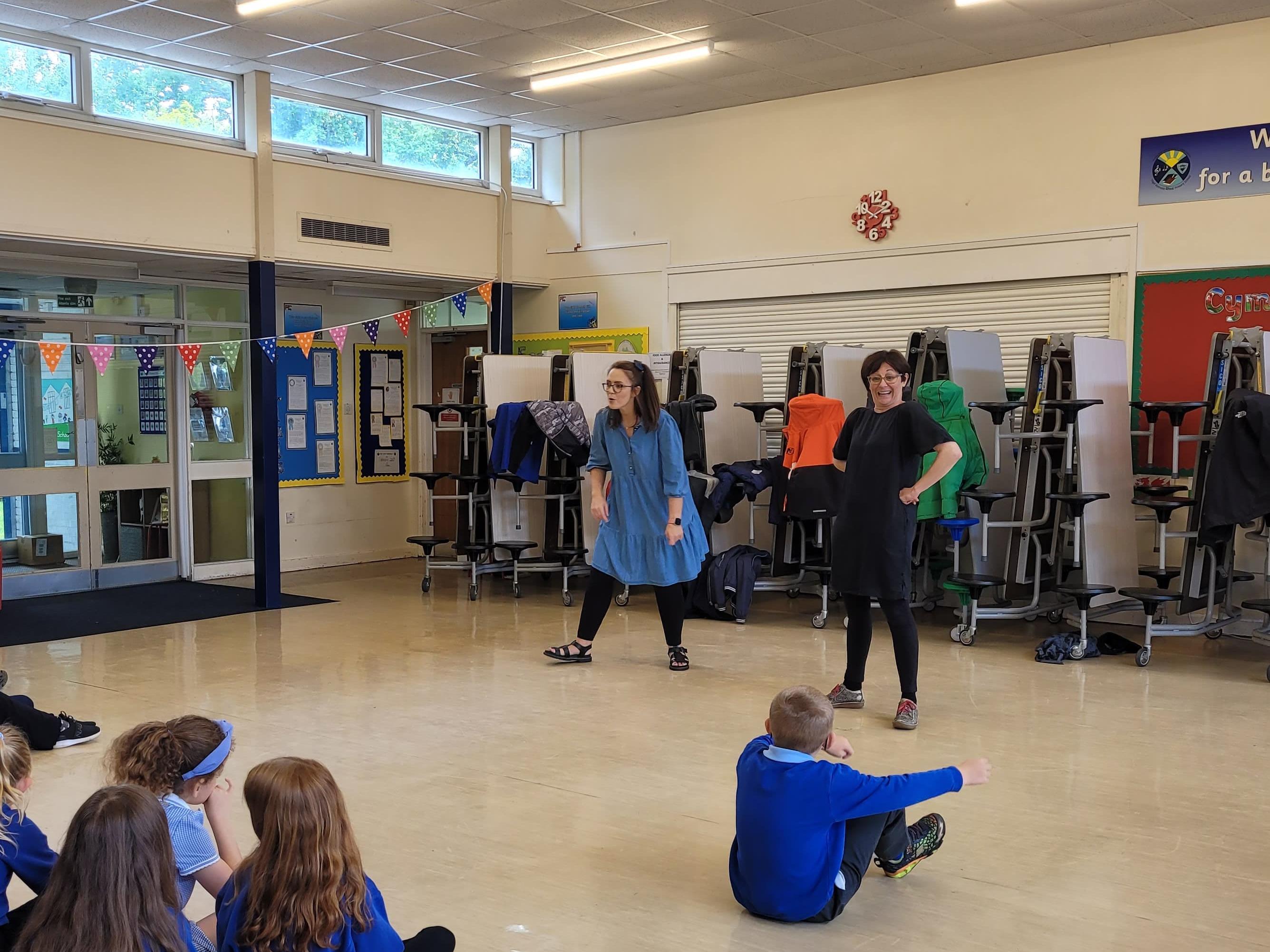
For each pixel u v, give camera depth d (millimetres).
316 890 2051
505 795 4004
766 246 8742
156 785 2434
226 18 6746
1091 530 6398
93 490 8531
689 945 2887
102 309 8477
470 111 9016
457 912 3082
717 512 7312
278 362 9453
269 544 7805
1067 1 6383
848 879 2980
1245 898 3150
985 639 6688
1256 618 6738
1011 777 4176
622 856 3465
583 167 9719
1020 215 7582
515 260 9672
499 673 5824
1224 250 6836
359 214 8469
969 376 7020
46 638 6770
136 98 7465
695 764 4344
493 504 8227
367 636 6820
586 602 6055
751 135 8773
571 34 7074
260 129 7766
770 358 8828
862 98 8219
